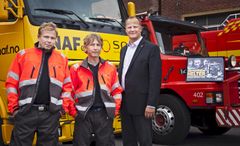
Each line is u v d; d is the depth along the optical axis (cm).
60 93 428
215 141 804
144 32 764
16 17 584
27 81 413
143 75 463
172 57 739
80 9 646
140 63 462
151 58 458
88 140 455
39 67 419
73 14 630
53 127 426
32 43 570
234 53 898
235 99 675
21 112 413
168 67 738
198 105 695
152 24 765
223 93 667
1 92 601
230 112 654
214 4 1733
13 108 418
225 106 661
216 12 1727
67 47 594
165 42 774
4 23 605
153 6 1847
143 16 776
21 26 584
